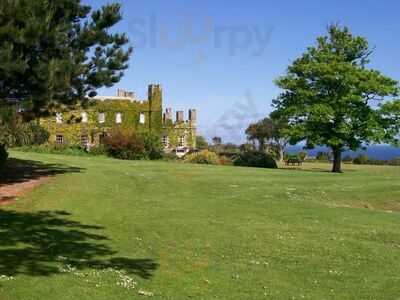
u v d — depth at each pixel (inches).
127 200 770.2
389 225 655.8
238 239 551.8
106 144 1841.8
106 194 804.6
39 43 660.1
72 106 868.0
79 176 951.6
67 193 768.9
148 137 1866.4
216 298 362.9
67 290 353.4
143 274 412.8
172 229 589.0
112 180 956.6
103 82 810.2
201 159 1760.6
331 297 375.2
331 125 1744.6
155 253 485.7
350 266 462.6
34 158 1304.1
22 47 635.5
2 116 673.0
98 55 816.9
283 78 1803.6
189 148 2783.0
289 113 1774.1
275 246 527.5
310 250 515.2
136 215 663.1
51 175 941.2
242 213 706.8
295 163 2409.0
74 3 763.4
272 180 1075.3
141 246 509.0
